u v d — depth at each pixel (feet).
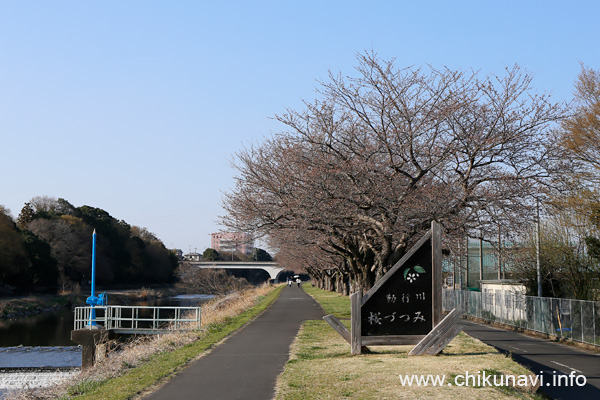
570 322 87.81
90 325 98.89
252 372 43.96
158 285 402.11
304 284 464.65
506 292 132.46
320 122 73.10
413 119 71.67
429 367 43.34
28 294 261.65
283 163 77.66
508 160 72.79
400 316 51.49
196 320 95.09
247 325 87.51
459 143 71.67
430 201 70.33
